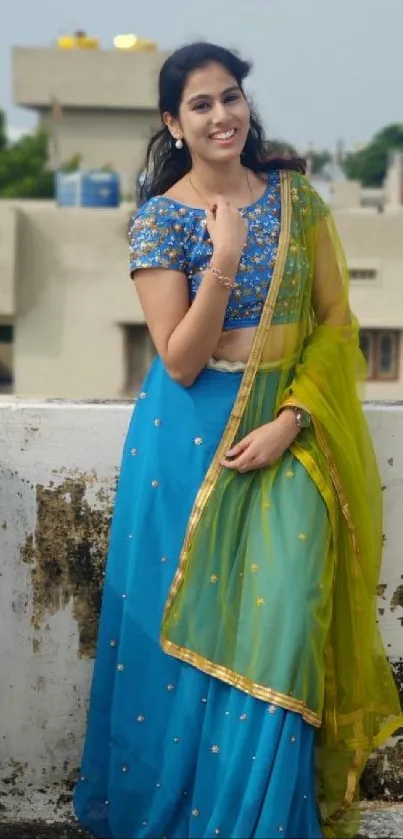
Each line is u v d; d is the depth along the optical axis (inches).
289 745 81.3
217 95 88.9
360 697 91.2
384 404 105.0
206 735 86.0
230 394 90.4
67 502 100.8
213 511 89.3
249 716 82.8
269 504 88.1
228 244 84.8
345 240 697.0
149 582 90.7
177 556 89.7
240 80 91.3
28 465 100.4
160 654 90.0
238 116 89.4
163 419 91.3
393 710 95.0
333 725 90.5
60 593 101.3
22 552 101.0
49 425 100.1
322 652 84.7
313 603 84.0
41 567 101.2
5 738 102.1
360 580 91.7
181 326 87.7
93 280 725.3
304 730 83.1
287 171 95.7
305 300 93.4
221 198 87.3
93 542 101.0
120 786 90.9
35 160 1245.1
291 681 82.0
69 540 101.0
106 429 100.3
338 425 91.6
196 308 86.3
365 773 101.7
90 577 101.3
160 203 91.1
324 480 89.3
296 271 90.9
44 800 101.3
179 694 88.7
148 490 90.8
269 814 79.7
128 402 105.0
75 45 1282.0
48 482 100.6
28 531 100.8
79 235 719.1
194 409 90.4
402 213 697.6
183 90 89.7
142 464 92.6
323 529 87.3
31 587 101.2
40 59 1277.1
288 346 91.3
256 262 90.0
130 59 1270.9
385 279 698.2
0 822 97.7
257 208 91.9
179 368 88.8
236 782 81.8
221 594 88.1
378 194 1070.4
